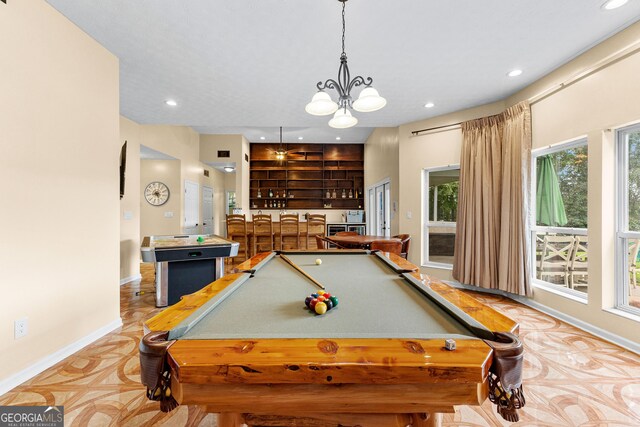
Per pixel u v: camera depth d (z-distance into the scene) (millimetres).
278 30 2256
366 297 1379
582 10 2055
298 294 1433
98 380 1852
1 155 1730
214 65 2770
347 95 2102
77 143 2246
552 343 2357
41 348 1960
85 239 2328
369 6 1994
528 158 3205
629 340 2262
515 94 3436
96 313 2439
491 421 1514
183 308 1133
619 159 2453
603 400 1650
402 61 2719
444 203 4273
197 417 1534
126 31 2281
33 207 1913
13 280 1799
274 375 752
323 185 8383
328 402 805
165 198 6004
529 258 3264
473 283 3730
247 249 5695
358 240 3965
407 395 795
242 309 1202
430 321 1063
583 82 2617
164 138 5453
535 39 2395
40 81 1954
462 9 2031
